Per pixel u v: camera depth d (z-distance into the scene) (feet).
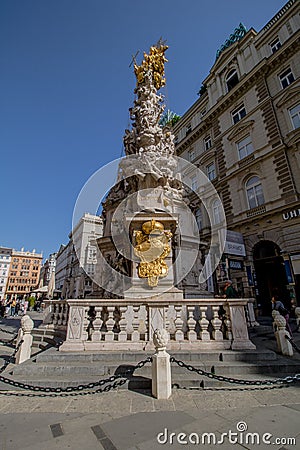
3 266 294.46
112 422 10.34
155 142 37.40
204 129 88.17
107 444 8.72
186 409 11.54
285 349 19.30
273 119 62.28
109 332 18.56
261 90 67.51
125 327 18.74
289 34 64.44
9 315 89.45
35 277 310.24
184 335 19.75
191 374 15.37
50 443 8.82
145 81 44.37
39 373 15.34
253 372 15.64
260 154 63.67
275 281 59.57
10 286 293.23
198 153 90.02
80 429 9.79
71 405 12.08
